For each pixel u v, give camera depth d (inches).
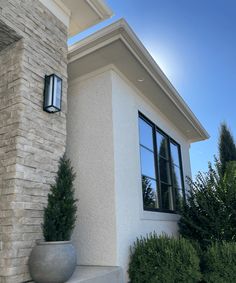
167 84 259.1
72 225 151.9
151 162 274.7
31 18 171.2
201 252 214.2
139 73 235.9
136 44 204.7
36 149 153.9
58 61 186.1
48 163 159.9
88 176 211.0
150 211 246.8
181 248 187.8
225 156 642.2
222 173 287.3
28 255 136.8
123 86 238.1
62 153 171.6
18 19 161.5
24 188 142.1
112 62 220.8
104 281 159.0
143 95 274.4
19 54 159.5
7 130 149.6
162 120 319.6
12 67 159.6
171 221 286.7
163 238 201.3
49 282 128.4
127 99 241.1
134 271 187.3
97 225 196.9
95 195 204.1
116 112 219.8
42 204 150.5
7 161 143.9
